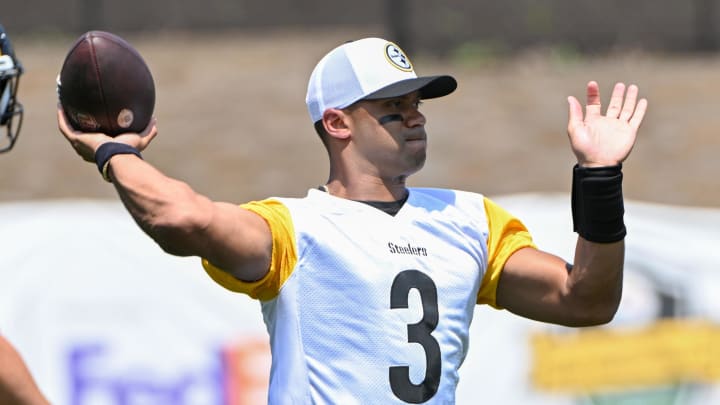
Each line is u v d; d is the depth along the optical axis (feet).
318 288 39.63
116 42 39.60
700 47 197.16
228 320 81.61
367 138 41.65
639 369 85.30
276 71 176.45
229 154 143.95
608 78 176.65
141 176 37.09
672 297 86.99
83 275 80.69
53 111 156.97
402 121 41.78
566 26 195.31
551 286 42.47
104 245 81.46
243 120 154.61
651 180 140.05
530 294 43.06
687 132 153.17
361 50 41.86
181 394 80.12
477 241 42.32
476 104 161.79
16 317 78.84
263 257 38.68
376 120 41.57
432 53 188.34
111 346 79.92
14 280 79.46
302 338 39.58
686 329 86.43
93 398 79.15
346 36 199.93
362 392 39.27
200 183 136.36
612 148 40.78
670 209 91.30
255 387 81.35
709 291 87.10
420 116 42.19
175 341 80.79
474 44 190.49
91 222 81.76
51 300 79.71
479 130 151.64
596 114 42.19
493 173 139.13
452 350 40.93
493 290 43.37
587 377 84.48
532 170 140.67
